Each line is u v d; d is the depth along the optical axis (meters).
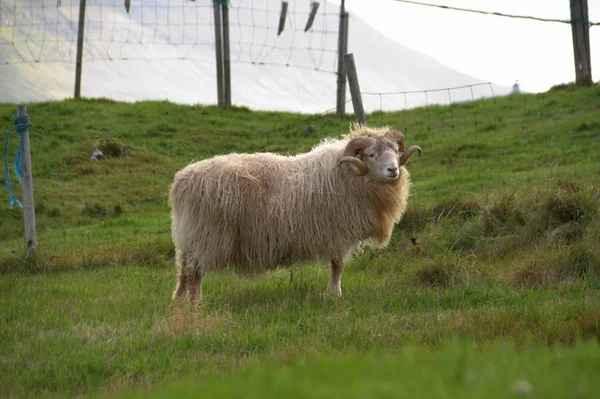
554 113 31.47
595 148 25.02
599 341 8.91
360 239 13.38
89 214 24.94
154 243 18.41
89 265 17.53
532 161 24.95
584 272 13.05
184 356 9.71
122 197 26.73
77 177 28.64
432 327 10.16
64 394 8.38
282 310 11.74
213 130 35.22
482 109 35.09
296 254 13.07
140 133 34.06
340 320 11.02
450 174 24.80
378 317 11.16
